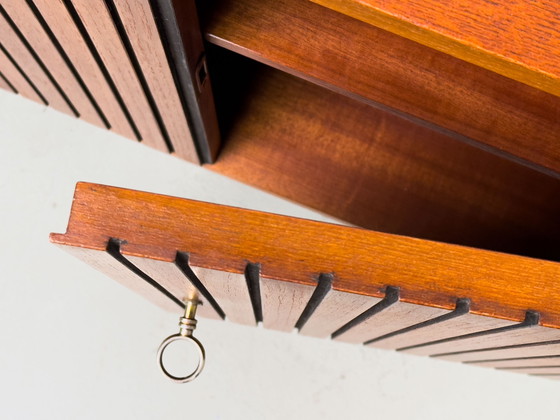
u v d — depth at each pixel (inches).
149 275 16.6
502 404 35.7
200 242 13.0
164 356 34.8
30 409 33.9
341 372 35.4
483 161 25.0
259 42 17.5
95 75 20.9
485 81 17.9
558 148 17.5
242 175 25.7
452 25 11.9
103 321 34.9
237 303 19.6
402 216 24.7
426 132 25.3
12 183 35.6
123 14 15.8
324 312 17.9
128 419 34.1
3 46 22.0
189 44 17.2
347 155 25.2
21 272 35.0
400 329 18.9
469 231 24.4
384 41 17.8
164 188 35.4
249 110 25.6
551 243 24.2
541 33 11.9
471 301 13.1
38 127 36.0
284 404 34.9
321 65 17.5
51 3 16.5
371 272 13.1
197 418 34.4
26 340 34.5
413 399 35.4
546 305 13.1
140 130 25.7
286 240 13.0
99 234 13.0
